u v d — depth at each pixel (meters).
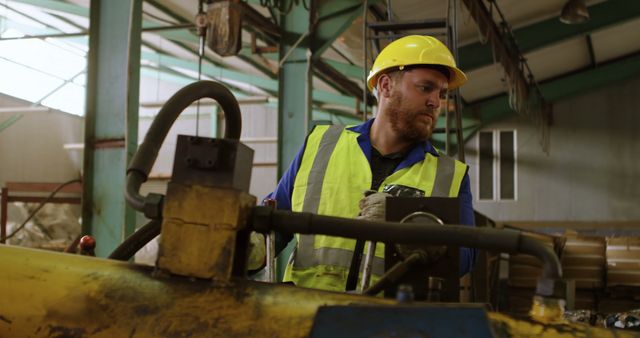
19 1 11.60
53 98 15.56
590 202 13.11
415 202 1.25
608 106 13.24
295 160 2.18
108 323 1.02
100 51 5.04
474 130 13.25
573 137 13.34
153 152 1.19
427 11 7.44
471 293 2.90
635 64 12.78
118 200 4.89
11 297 1.06
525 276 8.60
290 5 6.58
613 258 8.58
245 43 10.12
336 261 1.90
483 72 10.81
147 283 1.05
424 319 0.89
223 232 1.03
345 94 12.12
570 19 8.74
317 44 6.77
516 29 9.89
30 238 11.84
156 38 12.52
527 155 13.42
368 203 1.57
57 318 1.04
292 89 6.73
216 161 1.02
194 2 8.88
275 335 0.98
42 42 15.18
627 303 8.48
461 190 2.02
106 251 4.89
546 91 13.12
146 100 16.50
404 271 1.20
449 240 1.01
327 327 0.90
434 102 2.04
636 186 12.94
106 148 4.95
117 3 5.04
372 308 0.91
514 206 13.35
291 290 1.04
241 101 13.51
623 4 9.64
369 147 2.09
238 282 1.04
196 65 13.30
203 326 1.00
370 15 7.19
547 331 0.97
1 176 14.11
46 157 15.23
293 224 1.06
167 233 1.04
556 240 8.64
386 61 2.07
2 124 14.25
